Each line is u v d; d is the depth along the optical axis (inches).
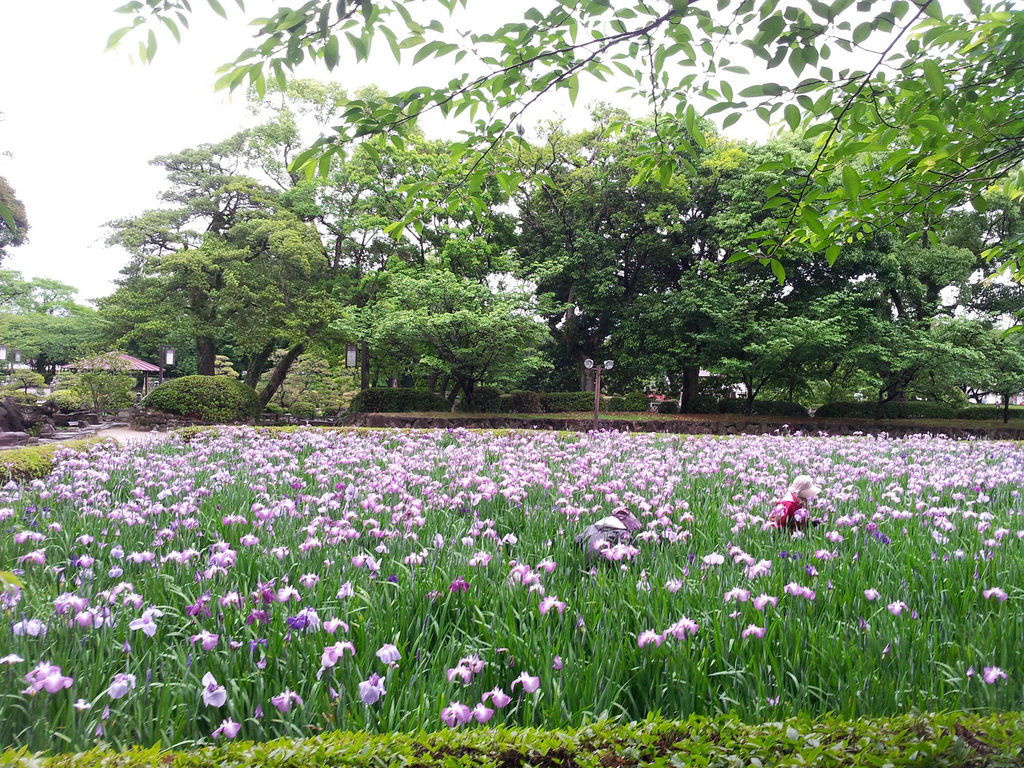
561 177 1031.0
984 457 492.7
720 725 98.6
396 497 269.0
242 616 139.3
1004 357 890.7
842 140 138.3
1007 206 1007.6
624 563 182.1
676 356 1009.5
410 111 134.3
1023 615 143.9
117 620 135.4
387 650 111.2
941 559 185.2
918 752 87.0
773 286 957.8
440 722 106.5
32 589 149.6
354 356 979.9
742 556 171.6
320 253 993.5
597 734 95.6
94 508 241.0
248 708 108.0
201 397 860.6
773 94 123.6
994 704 114.9
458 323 815.1
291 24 106.2
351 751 88.7
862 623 141.1
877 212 169.9
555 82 134.9
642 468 338.6
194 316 992.9
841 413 1032.2
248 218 1026.1
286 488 306.8
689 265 1099.9
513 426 860.0
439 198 163.6
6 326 1412.4
